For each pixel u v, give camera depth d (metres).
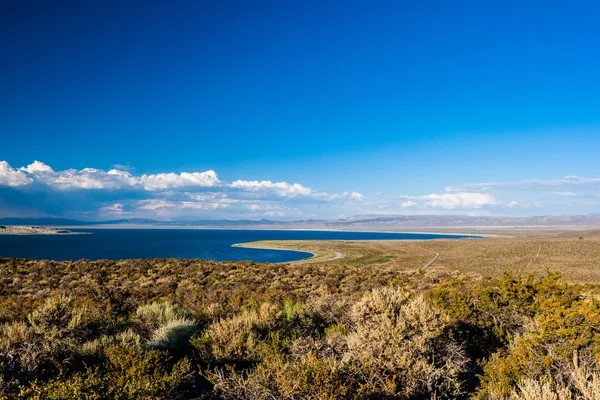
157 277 31.75
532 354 6.55
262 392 5.50
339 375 5.65
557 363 6.21
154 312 10.97
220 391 6.06
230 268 39.66
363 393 5.72
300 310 10.88
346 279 34.97
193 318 11.16
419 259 86.38
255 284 29.64
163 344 8.26
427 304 9.42
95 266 34.47
